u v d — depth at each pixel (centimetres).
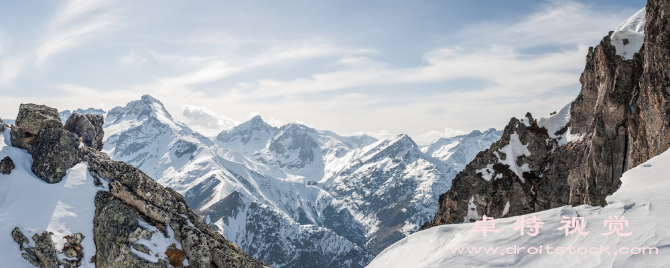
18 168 3747
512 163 7688
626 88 4928
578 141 6744
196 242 3372
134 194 3556
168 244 3366
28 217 3306
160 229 3441
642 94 4097
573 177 6222
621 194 2106
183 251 3394
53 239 3203
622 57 5306
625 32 5566
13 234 3162
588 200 5091
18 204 3394
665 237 1588
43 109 4262
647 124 3956
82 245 3278
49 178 3697
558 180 6938
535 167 7494
